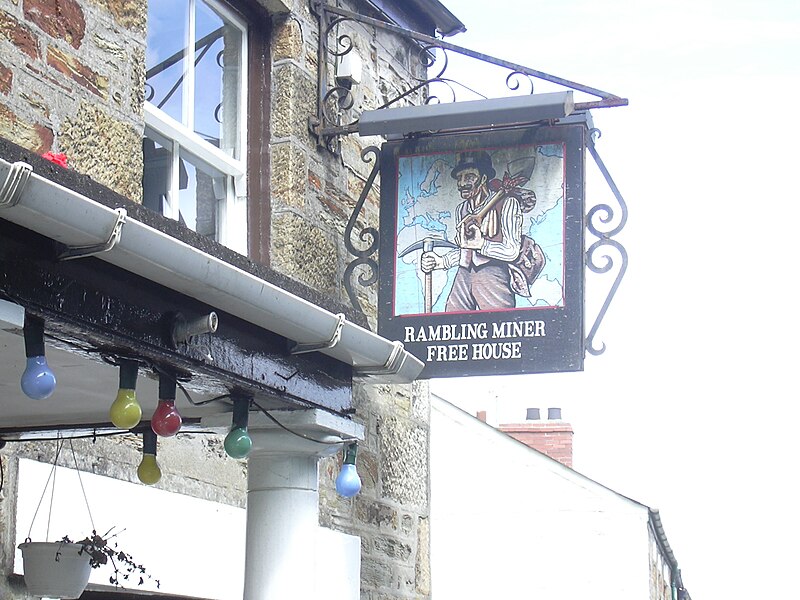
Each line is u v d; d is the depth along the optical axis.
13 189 3.06
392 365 4.65
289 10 7.30
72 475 5.27
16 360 3.93
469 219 6.79
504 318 6.62
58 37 5.52
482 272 6.70
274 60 7.30
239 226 7.08
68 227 3.24
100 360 3.83
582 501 20.62
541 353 6.54
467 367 6.61
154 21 6.63
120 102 5.84
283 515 4.54
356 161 7.80
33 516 5.08
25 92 5.31
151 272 3.61
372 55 8.21
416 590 7.95
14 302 3.29
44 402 4.48
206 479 6.17
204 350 3.92
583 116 6.75
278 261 7.04
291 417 4.45
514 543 20.72
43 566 4.75
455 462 21.23
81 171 5.57
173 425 3.91
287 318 4.06
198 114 6.91
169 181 6.61
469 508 21.00
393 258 6.85
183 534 5.87
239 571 6.23
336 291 7.42
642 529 20.30
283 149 7.17
